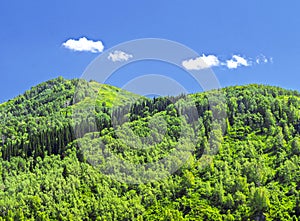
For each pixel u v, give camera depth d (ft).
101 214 526.16
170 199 540.93
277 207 504.84
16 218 519.19
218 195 535.60
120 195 536.83
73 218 520.83
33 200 547.08
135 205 522.88
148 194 536.01
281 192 535.19
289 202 512.22
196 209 521.24
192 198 539.29
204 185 556.51
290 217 485.56
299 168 575.38
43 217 522.88
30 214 533.14
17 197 559.38
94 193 554.87
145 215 520.83
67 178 579.07
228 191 548.72
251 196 516.73
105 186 545.85
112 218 522.47
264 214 494.18
